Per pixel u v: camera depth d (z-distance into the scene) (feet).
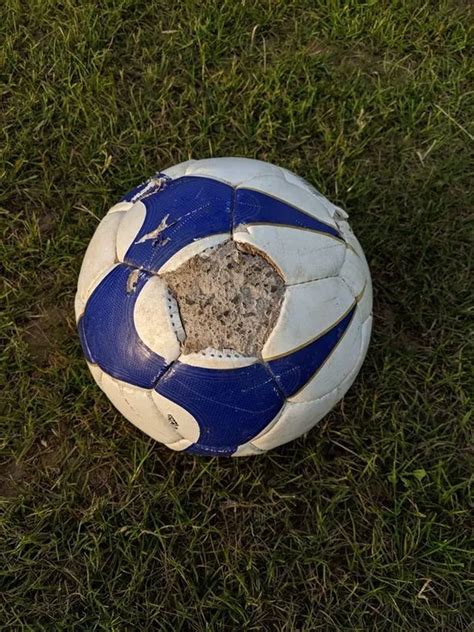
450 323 1.94
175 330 1.29
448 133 2.19
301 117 2.17
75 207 2.05
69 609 1.64
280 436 1.42
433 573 1.67
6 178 2.06
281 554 1.68
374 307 1.96
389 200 2.09
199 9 2.33
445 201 2.09
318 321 1.33
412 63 2.32
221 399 1.31
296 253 1.32
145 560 1.66
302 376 1.33
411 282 1.98
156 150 2.12
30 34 2.28
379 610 1.65
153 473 1.74
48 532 1.69
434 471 1.75
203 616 1.62
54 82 2.21
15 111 2.16
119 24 2.29
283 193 1.39
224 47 2.28
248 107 2.17
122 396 1.40
